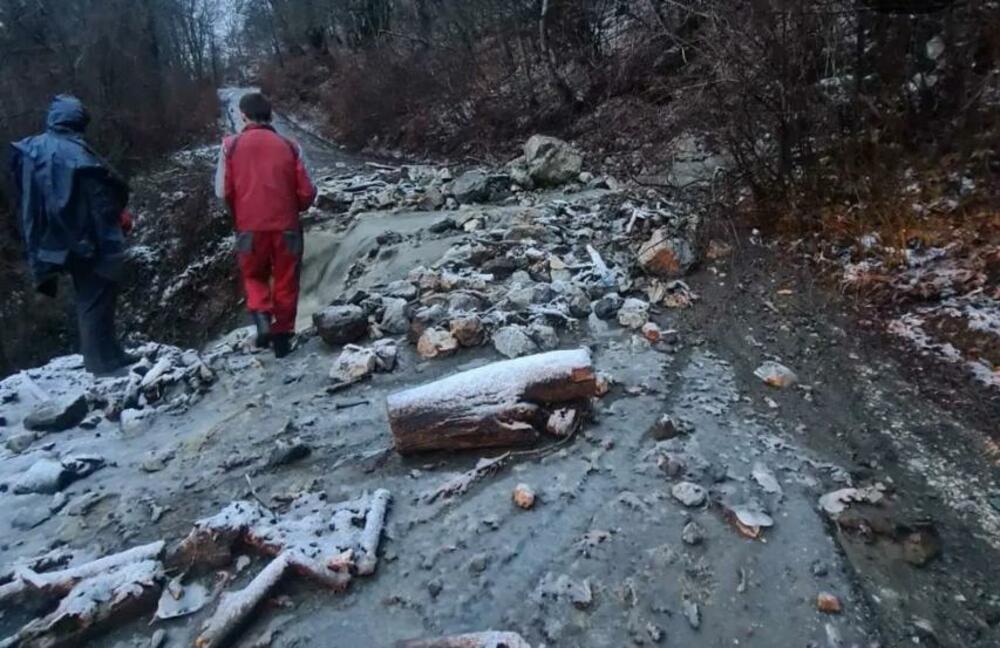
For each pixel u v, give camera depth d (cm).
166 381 450
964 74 517
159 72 2597
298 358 471
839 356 397
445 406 322
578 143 1155
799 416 344
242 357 488
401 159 1645
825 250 514
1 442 411
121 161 1958
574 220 692
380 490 298
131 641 240
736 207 591
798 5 521
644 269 531
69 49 2103
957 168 514
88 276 470
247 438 369
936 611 229
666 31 745
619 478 299
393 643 224
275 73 3612
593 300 501
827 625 224
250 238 448
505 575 250
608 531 268
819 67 552
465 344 445
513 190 951
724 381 379
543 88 1395
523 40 1379
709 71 620
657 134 919
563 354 344
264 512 288
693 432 330
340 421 373
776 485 290
